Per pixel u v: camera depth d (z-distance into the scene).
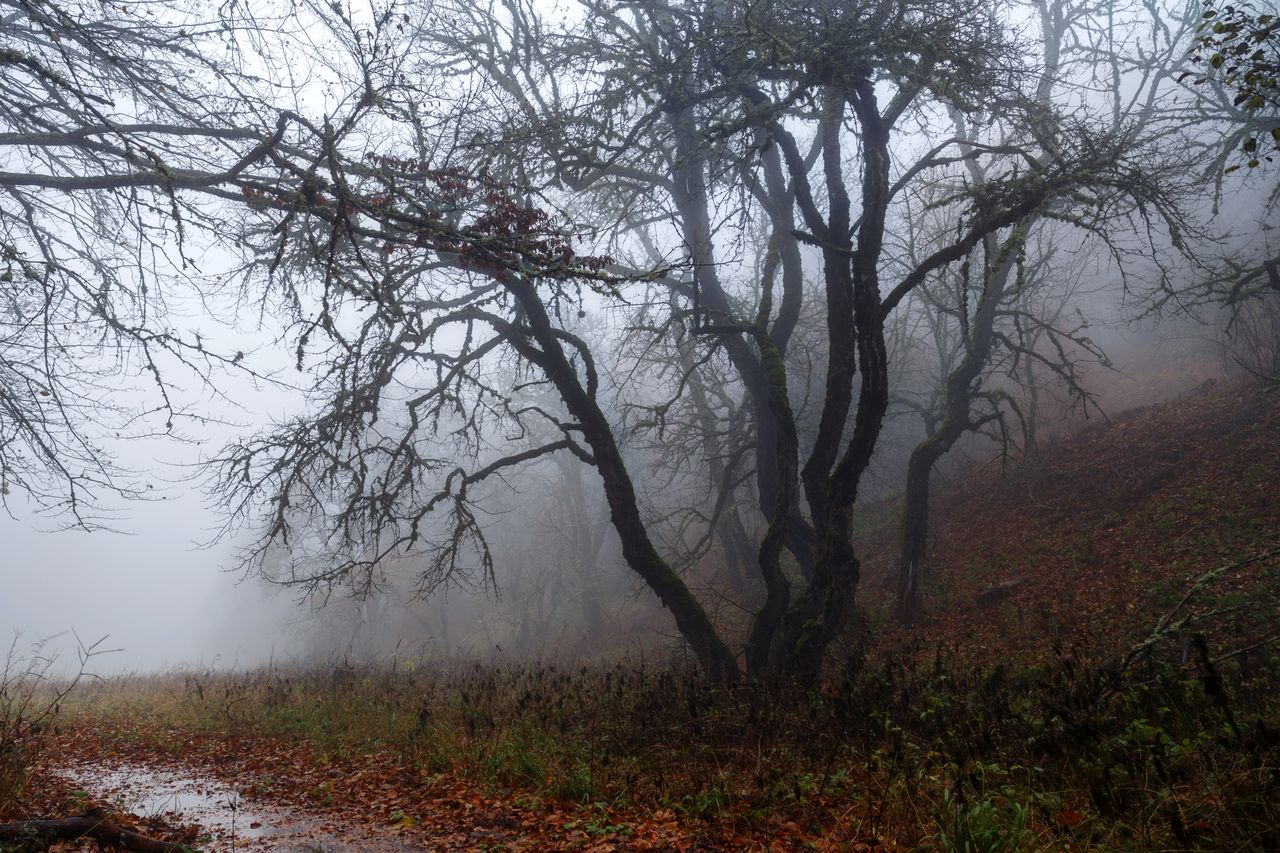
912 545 19.64
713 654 13.57
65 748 11.13
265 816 7.27
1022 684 8.14
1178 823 4.22
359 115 6.41
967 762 6.09
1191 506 17.56
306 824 6.94
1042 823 5.04
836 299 13.75
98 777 9.26
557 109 14.23
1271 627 11.45
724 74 13.79
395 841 6.32
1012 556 19.81
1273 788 4.38
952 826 4.87
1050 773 5.86
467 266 7.93
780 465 14.60
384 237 6.49
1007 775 5.76
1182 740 5.83
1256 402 19.84
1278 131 6.89
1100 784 5.17
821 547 12.97
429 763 8.70
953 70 12.86
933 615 18.75
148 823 6.78
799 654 12.27
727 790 6.50
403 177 8.95
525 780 7.73
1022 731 6.67
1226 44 7.13
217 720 12.84
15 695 13.49
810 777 6.47
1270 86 7.00
